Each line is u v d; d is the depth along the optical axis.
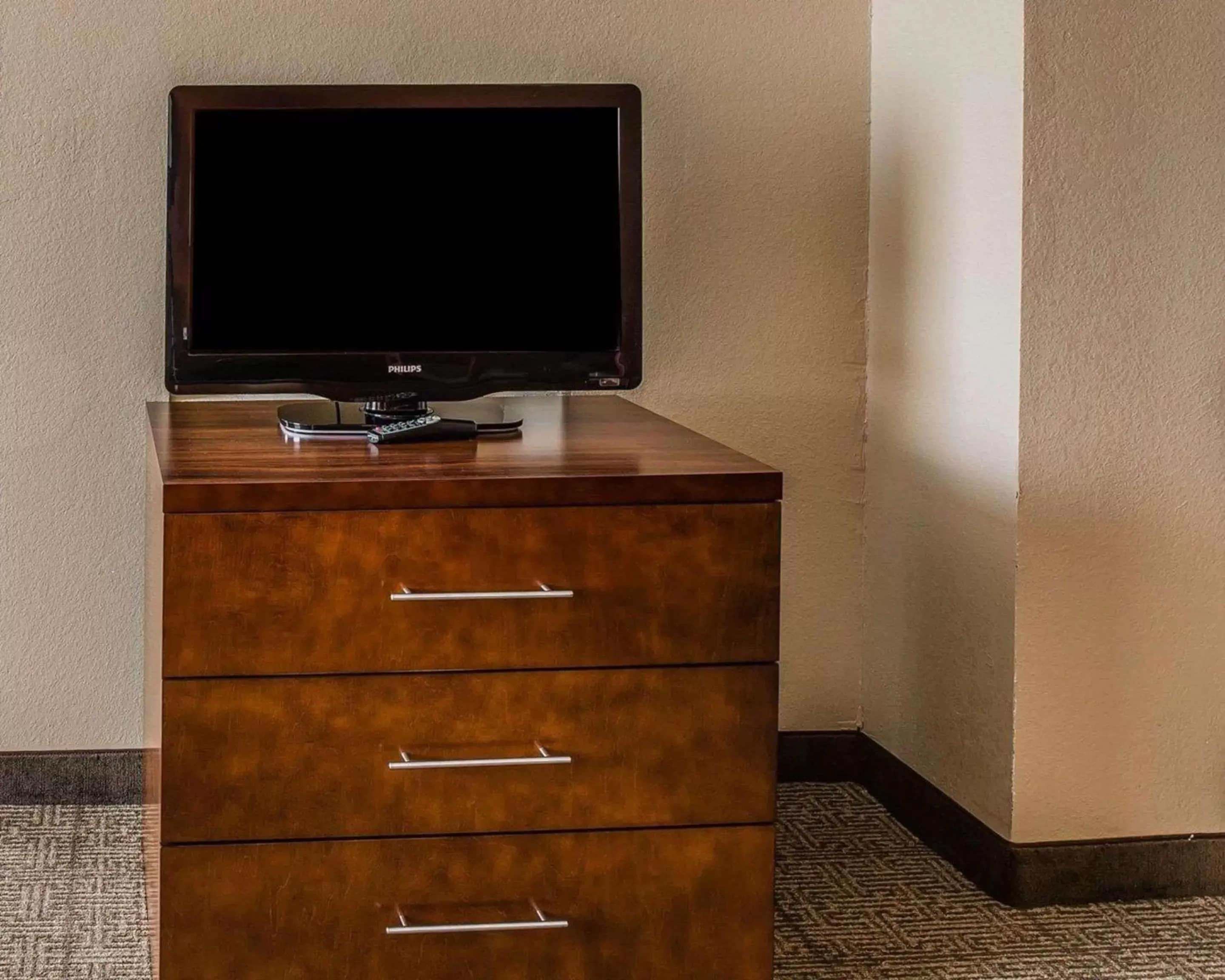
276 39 2.22
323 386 1.92
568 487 1.51
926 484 2.20
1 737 2.30
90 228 2.21
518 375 1.95
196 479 1.47
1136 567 1.96
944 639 2.16
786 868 2.12
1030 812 1.98
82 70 2.18
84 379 2.24
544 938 1.57
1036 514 1.94
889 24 2.28
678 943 1.59
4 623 2.27
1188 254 1.93
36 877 2.04
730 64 2.32
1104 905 1.99
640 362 1.97
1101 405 1.93
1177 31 1.90
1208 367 1.95
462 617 1.51
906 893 2.03
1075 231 1.90
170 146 1.88
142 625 2.30
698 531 1.54
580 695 1.54
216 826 1.50
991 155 1.97
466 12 2.25
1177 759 2.01
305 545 1.48
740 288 2.37
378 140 1.91
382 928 1.54
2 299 2.21
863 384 2.41
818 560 2.43
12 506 2.25
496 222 1.93
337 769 1.51
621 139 1.94
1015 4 1.89
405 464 1.59
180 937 1.51
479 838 1.54
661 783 1.57
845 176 2.36
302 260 1.91
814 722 2.46
